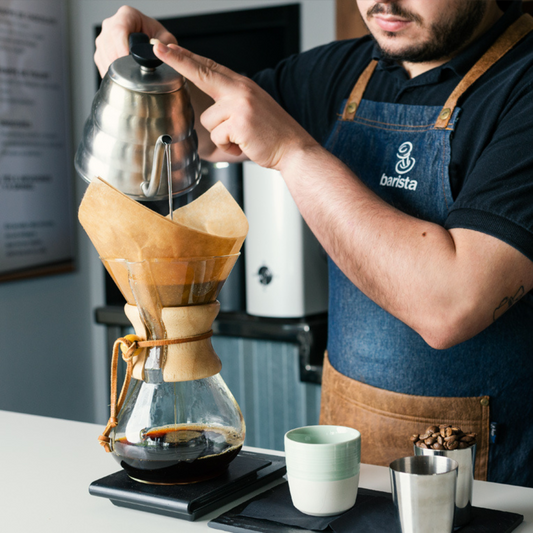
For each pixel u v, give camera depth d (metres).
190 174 0.96
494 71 1.12
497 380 1.10
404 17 1.03
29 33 2.73
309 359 1.87
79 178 3.04
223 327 2.03
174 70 0.92
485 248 0.88
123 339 0.71
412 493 0.61
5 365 2.68
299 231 1.89
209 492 0.72
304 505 0.69
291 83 1.46
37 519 0.73
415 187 1.15
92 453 0.93
